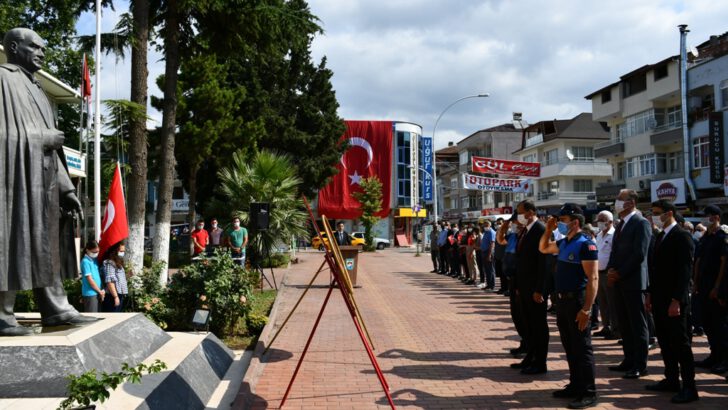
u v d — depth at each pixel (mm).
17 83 5824
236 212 17344
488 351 8375
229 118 26672
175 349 6680
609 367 7262
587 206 37844
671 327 5977
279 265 25078
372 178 47812
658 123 34375
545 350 7023
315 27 14898
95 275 8930
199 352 6828
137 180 12625
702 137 27703
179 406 5258
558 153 49969
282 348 8602
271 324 9922
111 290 9086
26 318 6711
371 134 55094
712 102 27828
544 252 6523
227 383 6750
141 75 12742
